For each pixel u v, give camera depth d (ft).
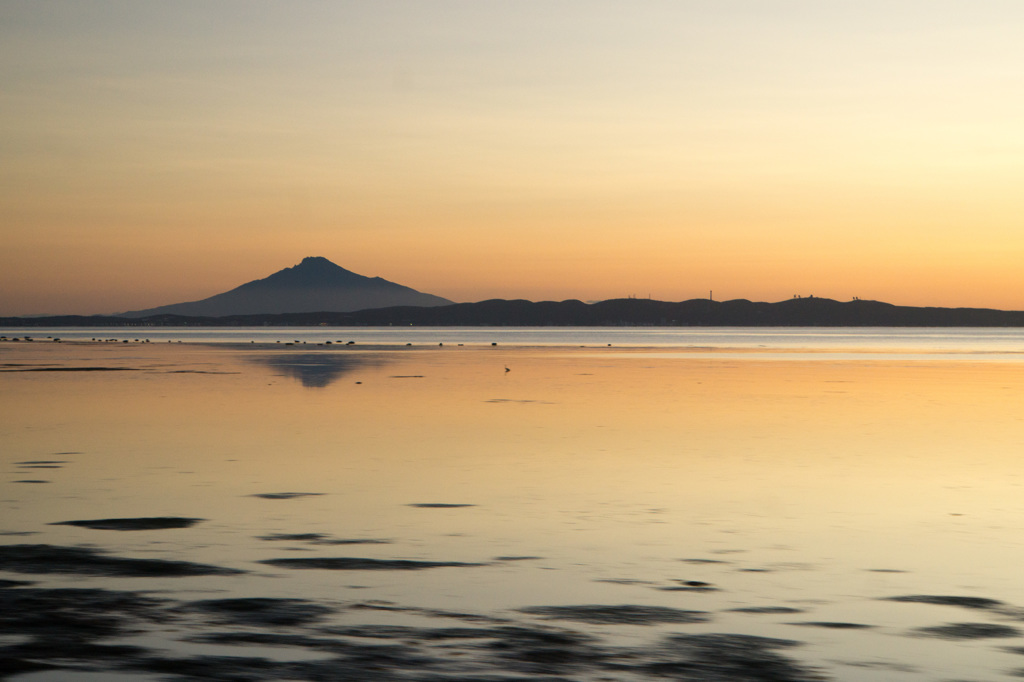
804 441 75.87
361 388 139.64
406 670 23.90
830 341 573.74
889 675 23.91
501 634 26.89
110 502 48.39
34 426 86.07
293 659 24.66
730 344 485.56
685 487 53.57
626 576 33.63
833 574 34.01
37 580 32.68
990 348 408.26
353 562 35.60
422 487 53.42
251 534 40.68
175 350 352.28
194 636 26.53
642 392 132.46
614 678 23.47
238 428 84.84
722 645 26.09
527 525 42.80
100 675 23.43
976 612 29.37
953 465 62.69
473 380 160.97
